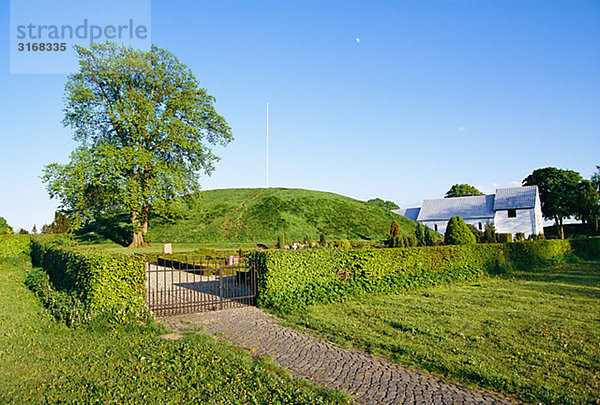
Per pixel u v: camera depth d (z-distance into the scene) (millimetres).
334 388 5164
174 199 35531
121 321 8312
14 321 8438
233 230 44812
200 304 10406
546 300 11172
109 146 31859
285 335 7754
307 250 11688
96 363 5859
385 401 4805
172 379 5254
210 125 37969
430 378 5559
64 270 11117
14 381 5129
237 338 7574
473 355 6441
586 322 8547
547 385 5227
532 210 56281
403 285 13141
